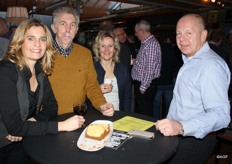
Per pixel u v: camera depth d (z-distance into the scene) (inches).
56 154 44.0
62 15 73.6
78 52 79.6
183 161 63.0
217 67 55.3
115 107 93.0
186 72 61.6
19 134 51.9
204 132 52.7
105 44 90.0
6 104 52.2
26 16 174.1
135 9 293.4
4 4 273.4
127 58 138.9
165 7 242.5
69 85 77.0
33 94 59.9
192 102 60.1
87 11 319.9
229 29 253.9
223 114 52.8
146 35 130.1
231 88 121.3
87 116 66.8
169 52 146.0
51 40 64.4
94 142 47.9
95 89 81.5
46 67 64.9
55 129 53.2
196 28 60.2
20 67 56.2
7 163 63.3
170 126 51.4
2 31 141.6
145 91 134.2
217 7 244.4
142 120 63.5
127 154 44.3
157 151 45.6
